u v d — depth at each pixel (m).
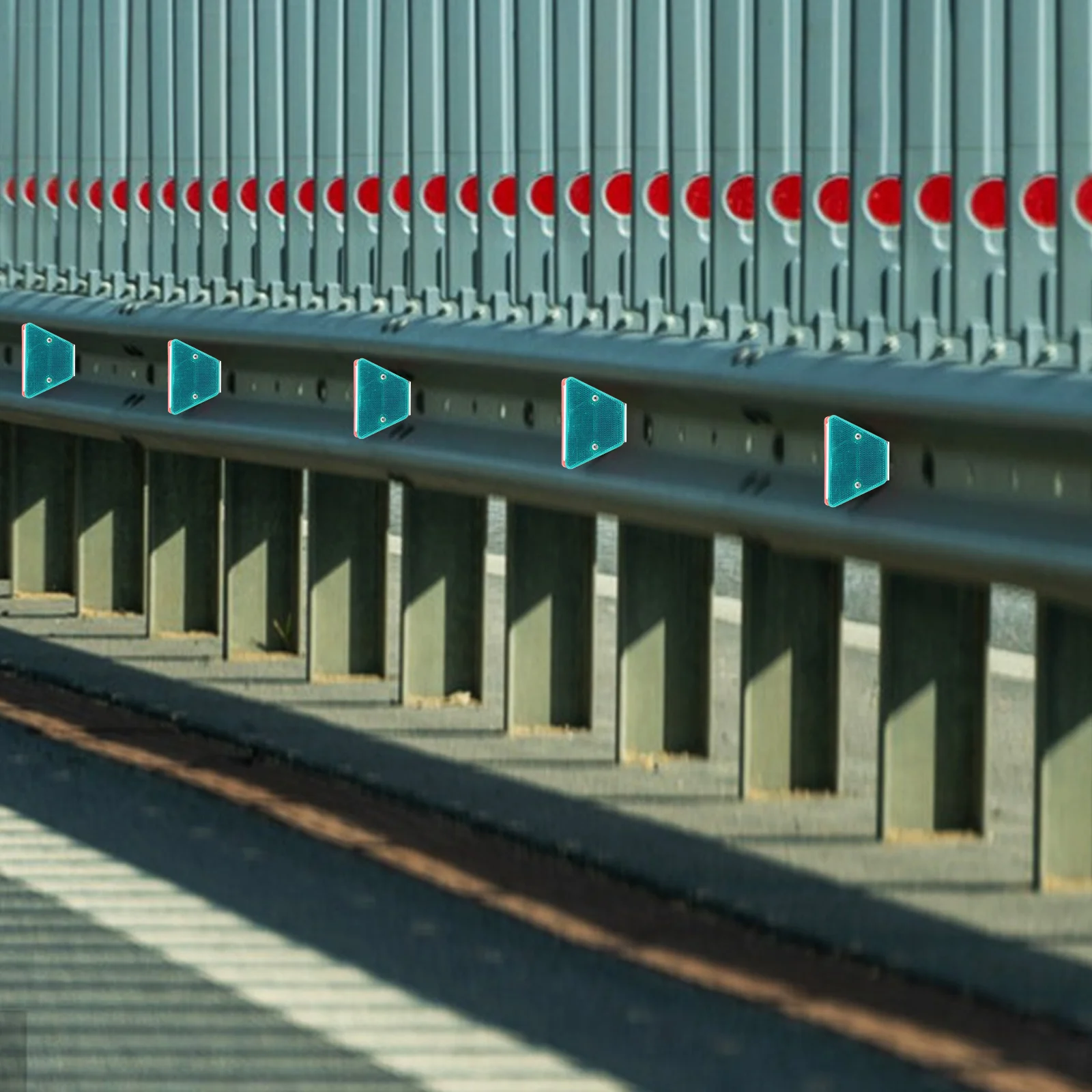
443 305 39.59
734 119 33.59
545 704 39.09
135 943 25.92
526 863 30.00
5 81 57.62
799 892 28.16
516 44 38.19
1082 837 28.47
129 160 52.25
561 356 34.28
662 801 33.53
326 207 43.97
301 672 45.12
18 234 57.56
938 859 30.22
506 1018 23.12
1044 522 25.91
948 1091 20.94
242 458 44.81
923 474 27.94
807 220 31.61
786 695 34.06
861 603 53.38
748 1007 23.59
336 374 40.94
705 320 33.75
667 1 34.94
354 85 42.91
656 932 26.58
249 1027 22.86
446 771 35.47
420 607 41.53
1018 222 28.16
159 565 49.69
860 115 30.70
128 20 53.12
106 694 42.31
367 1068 21.59
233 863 29.75
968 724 31.45
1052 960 25.19
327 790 34.41
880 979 24.69
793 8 32.53
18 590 56.31
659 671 36.75
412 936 26.25
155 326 46.06
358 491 44.16
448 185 39.78
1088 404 24.72
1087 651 28.39
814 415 29.59
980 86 29.09
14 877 29.00
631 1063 21.72
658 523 33.91
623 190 36.41
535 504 36.75
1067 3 27.02
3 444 58.72
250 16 46.78
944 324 29.77
